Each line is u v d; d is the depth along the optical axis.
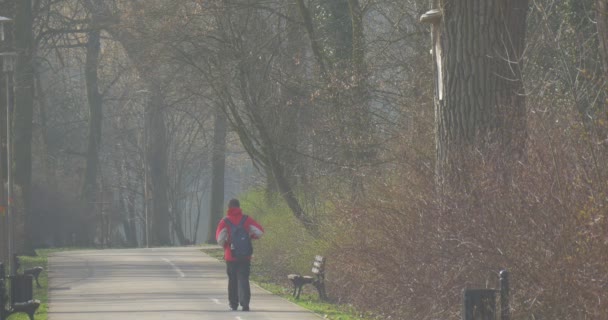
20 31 92.19
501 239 25.52
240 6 63.62
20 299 36.78
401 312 30.94
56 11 106.06
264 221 68.12
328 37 63.34
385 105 54.94
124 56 125.62
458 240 26.67
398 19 56.25
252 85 65.50
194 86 67.31
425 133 40.44
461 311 25.34
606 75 23.00
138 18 65.62
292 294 50.84
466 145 33.16
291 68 64.44
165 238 150.88
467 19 33.97
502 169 27.31
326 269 47.22
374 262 31.16
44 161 145.00
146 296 49.19
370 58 55.78
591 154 23.02
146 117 147.38
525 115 31.23
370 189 37.50
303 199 58.78
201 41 65.19
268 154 65.81
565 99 31.58
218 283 58.00
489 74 33.75
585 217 21.92
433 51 35.28
